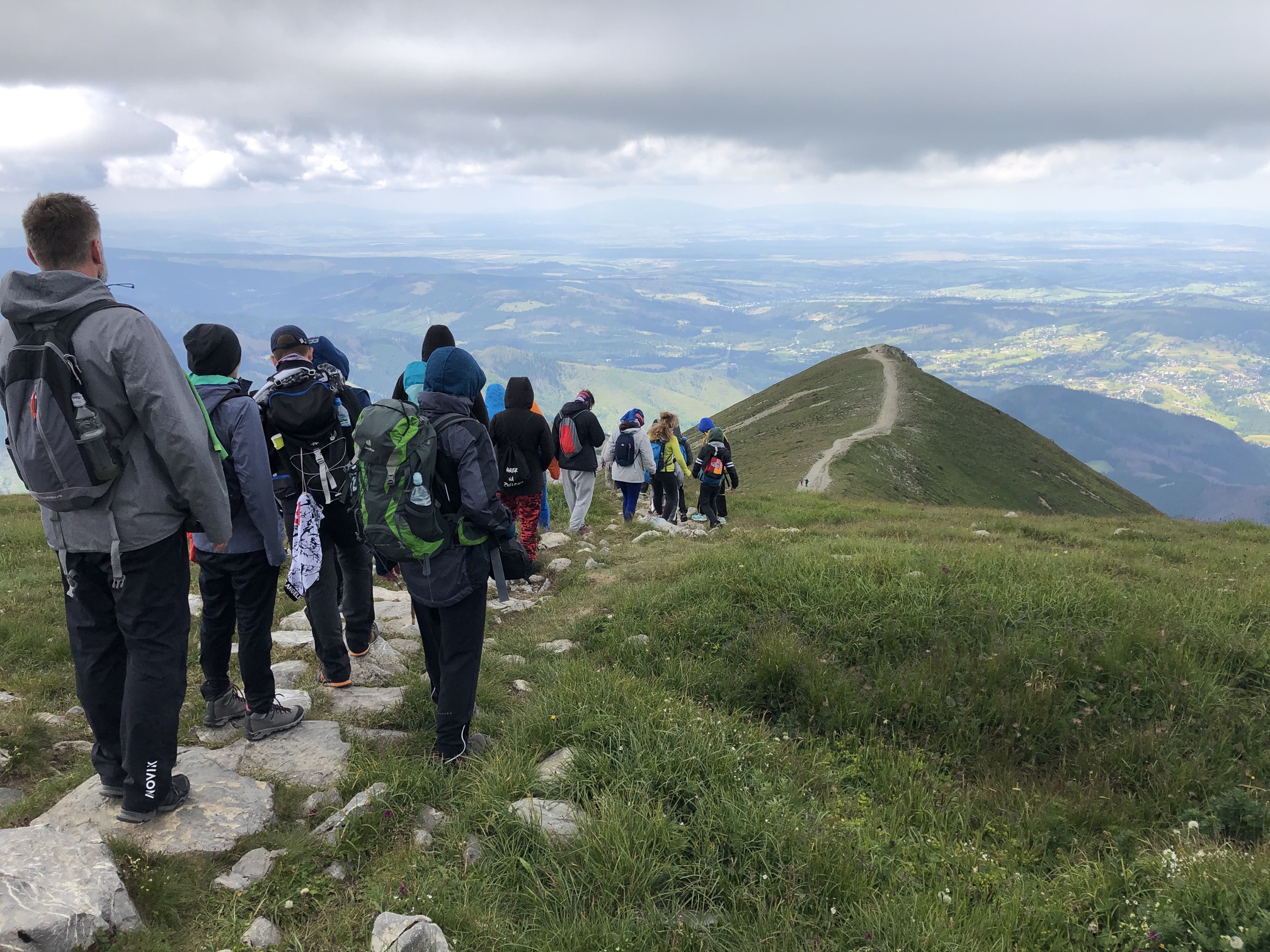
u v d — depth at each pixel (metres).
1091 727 5.74
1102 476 102.62
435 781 4.25
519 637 7.91
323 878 3.42
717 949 3.06
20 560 10.38
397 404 4.19
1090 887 3.67
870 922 3.22
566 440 13.11
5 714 4.91
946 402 104.44
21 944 2.51
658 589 8.77
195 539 4.36
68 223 3.18
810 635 7.07
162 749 3.59
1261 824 4.39
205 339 4.13
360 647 6.18
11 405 3.11
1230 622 7.03
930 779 5.11
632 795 4.00
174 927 3.05
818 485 63.41
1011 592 7.43
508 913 3.25
